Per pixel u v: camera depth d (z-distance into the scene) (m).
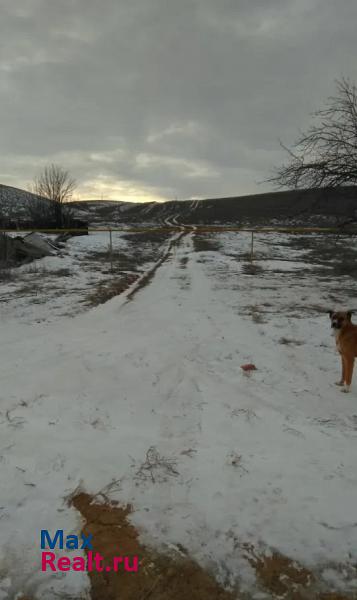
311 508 3.00
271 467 3.51
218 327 8.46
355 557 2.58
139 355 6.50
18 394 4.98
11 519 2.92
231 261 22.47
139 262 21.95
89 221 73.62
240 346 7.11
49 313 9.74
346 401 4.97
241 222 72.12
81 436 4.04
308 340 7.55
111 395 5.00
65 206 36.53
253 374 5.77
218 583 2.43
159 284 14.85
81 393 5.04
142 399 4.91
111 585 2.42
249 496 3.14
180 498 3.13
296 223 50.19
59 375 5.58
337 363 6.34
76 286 13.66
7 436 4.01
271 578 2.45
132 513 2.98
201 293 12.85
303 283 14.95
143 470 3.47
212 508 3.02
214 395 5.02
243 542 2.71
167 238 39.31
